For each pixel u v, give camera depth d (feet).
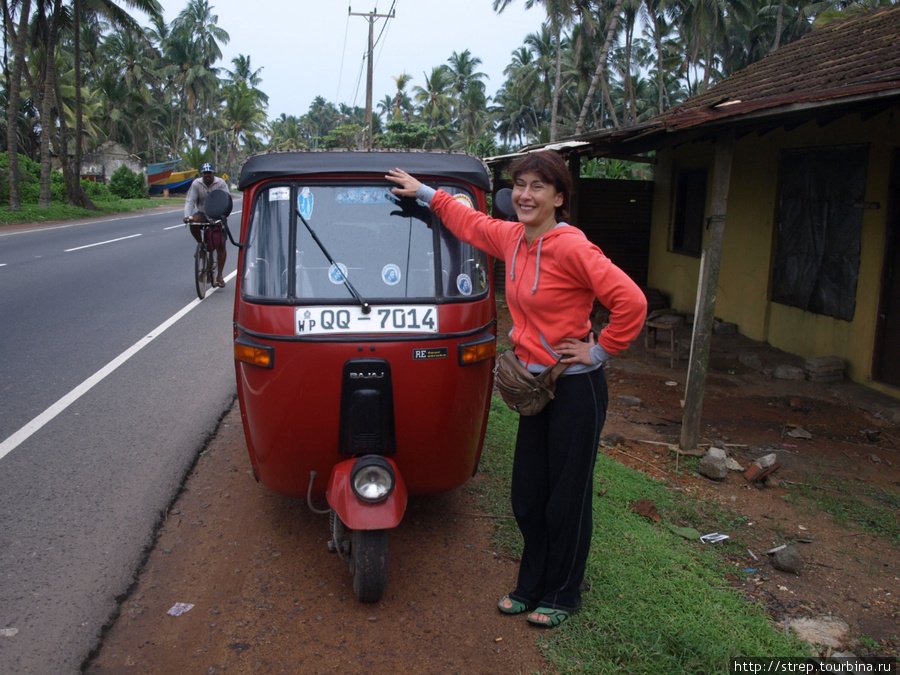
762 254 28.25
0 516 12.85
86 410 18.31
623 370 25.38
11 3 83.41
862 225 22.65
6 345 24.36
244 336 10.93
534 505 10.22
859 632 10.53
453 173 11.37
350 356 10.43
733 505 14.88
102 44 193.47
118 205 105.91
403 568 11.63
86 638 9.67
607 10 137.90
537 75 184.85
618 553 12.04
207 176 32.96
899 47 20.84
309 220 11.09
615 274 8.75
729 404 21.49
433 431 10.93
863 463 17.19
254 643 9.70
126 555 11.73
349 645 9.71
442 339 10.71
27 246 54.34
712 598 10.94
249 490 14.24
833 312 24.29
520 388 9.44
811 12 138.72
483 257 11.70
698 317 16.93
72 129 148.56
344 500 9.96
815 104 14.03
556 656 9.50
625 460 17.07
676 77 195.93
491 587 11.18
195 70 220.84
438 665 9.37
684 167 34.01
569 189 9.39
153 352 23.90
